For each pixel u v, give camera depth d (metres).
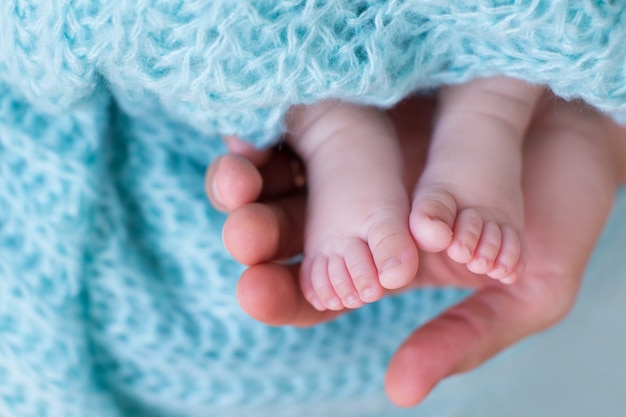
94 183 0.39
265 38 0.32
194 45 0.32
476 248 0.33
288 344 0.41
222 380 0.41
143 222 0.41
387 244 0.33
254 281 0.35
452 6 0.33
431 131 0.38
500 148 0.35
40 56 0.33
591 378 0.51
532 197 0.38
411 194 0.38
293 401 0.42
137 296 0.40
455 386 0.47
